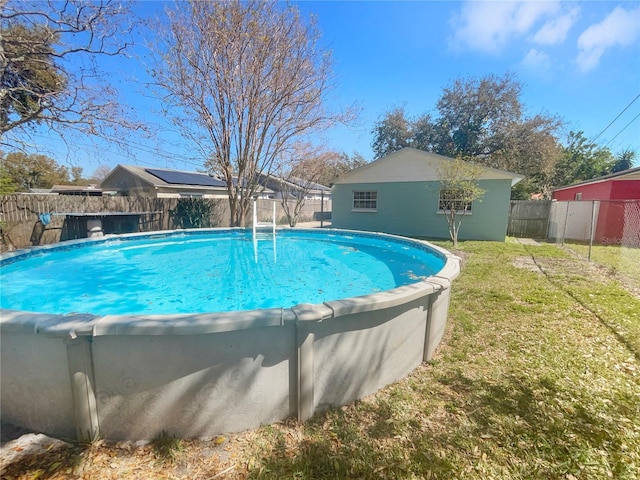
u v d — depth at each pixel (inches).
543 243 421.7
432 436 74.5
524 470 64.7
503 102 748.6
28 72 317.4
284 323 73.2
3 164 400.8
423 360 110.1
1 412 76.4
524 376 100.3
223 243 393.4
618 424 77.9
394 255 321.1
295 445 71.9
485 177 449.4
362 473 63.8
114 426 73.2
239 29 364.8
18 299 180.9
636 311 157.4
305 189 692.7
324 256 317.4
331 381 83.6
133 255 313.3
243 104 417.1
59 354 69.9
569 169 906.1
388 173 530.3
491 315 154.9
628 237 366.3
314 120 431.2
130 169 754.2
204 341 70.6
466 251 350.9
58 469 64.7
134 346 69.6
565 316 152.7
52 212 376.5
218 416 74.5
